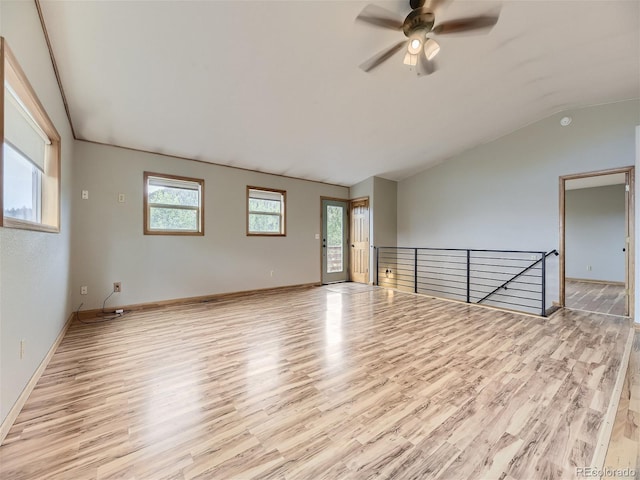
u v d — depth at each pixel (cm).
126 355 249
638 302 327
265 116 362
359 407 175
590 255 675
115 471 128
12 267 160
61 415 166
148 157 418
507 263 512
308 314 384
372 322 348
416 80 328
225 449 141
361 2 224
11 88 178
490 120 451
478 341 285
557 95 392
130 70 264
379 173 623
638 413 169
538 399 184
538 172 471
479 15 228
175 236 439
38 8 197
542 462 133
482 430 155
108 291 386
